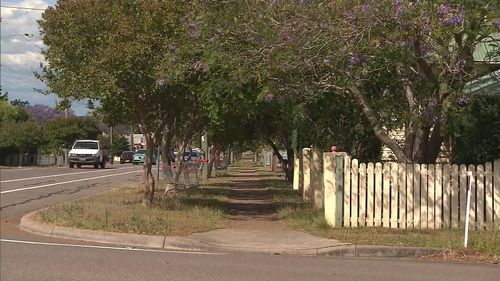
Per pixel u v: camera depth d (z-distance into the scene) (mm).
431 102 12164
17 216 15680
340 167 13125
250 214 16703
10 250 10453
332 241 11453
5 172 37000
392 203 12992
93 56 14320
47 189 24172
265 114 22969
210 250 11211
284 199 21266
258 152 108312
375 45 11102
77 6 14086
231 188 27953
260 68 12195
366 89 15352
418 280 8484
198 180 27109
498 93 14859
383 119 14828
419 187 12961
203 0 13234
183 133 24500
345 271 9141
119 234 11852
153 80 14617
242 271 8961
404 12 10492
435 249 10766
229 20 12250
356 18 10750
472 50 12172
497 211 12766
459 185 12938
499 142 13773
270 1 11688
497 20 10797
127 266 9156
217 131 27844
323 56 11883
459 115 12305
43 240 11805
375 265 9758
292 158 32875
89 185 26766
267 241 11648
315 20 11078
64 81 15109
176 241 11531
